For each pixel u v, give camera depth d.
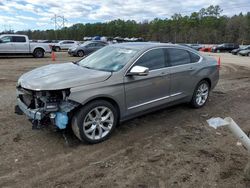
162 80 5.50
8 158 4.06
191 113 6.29
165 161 4.06
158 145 4.58
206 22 115.69
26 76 4.90
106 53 5.59
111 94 4.64
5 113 5.92
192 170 3.83
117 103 4.79
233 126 2.87
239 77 12.32
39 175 3.67
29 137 4.76
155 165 3.95
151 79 5.28
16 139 4.67
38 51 22.33
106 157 4.16
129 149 4.42
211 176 3.70
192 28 114.69
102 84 4.55
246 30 101.31
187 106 6.76
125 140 4.75
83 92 4.33
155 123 5.57
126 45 5.71
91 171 3.78
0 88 8.61
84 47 24.86
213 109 6.67
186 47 6.34
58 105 4.30
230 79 11.60
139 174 3.72
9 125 5.25
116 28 120.94
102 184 3.49
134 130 5.19
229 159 4.15
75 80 4.37
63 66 5.36
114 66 5.03
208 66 6.66
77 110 4.39
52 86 4.21
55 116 4.29
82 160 4.07
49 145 4.50
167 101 5.75
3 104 6.62
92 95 4.40
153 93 5.39
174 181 3.58
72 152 4.29
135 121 5.64
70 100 4.25
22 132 4.95
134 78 4.96
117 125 5.08
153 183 3.53
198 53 6.62
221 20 115.88
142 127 5.34
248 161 4.01
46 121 4.39
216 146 4.58
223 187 3.47
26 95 4.70
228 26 108.31
